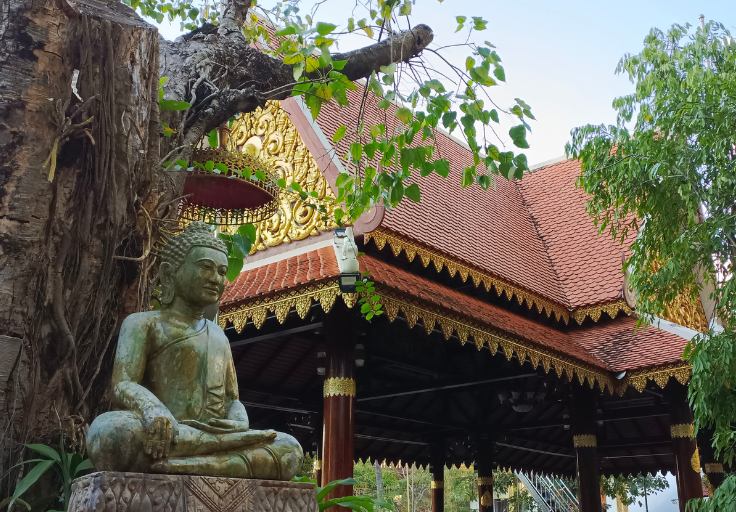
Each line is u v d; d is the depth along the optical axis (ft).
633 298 45.78
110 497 9.11
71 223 13.69
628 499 102.78
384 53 21.54
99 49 14.38
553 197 60.18
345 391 33.40
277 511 10.46
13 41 13.73
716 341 30.68
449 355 46.42
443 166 19.15
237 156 23.50
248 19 35.50
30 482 11.45
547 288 47.78
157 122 15.46
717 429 31.09
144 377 11.05
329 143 38.65
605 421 60.49
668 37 35.04
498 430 61.11
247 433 10.59
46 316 13.30
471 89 18.85
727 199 31.76
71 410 13.48
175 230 16.60
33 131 13.52
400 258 39.60
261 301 32.83
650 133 33.68
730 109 30.83
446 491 152.05
